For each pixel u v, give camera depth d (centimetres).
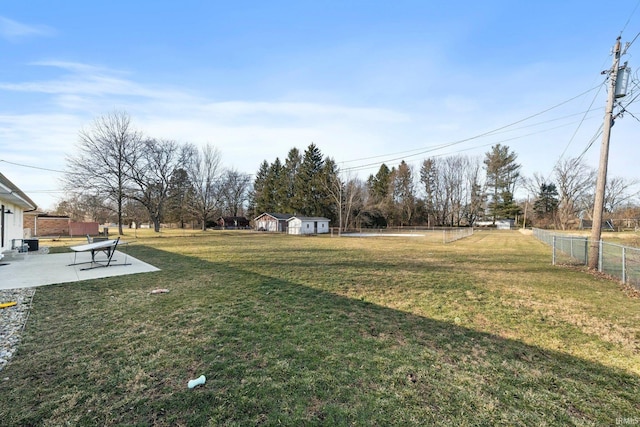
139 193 2834
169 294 539
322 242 1967
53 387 233
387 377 254
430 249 1502
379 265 926
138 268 821
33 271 759
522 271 838
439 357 296
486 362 287
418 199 4875
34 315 412
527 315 440
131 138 2678
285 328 371
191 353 297
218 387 235
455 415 203
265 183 4800
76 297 511
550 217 4641
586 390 239
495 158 4756
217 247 1504
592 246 880
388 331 368
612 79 866
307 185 4203
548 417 204
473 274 781
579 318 428
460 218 4984
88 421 192
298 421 195
